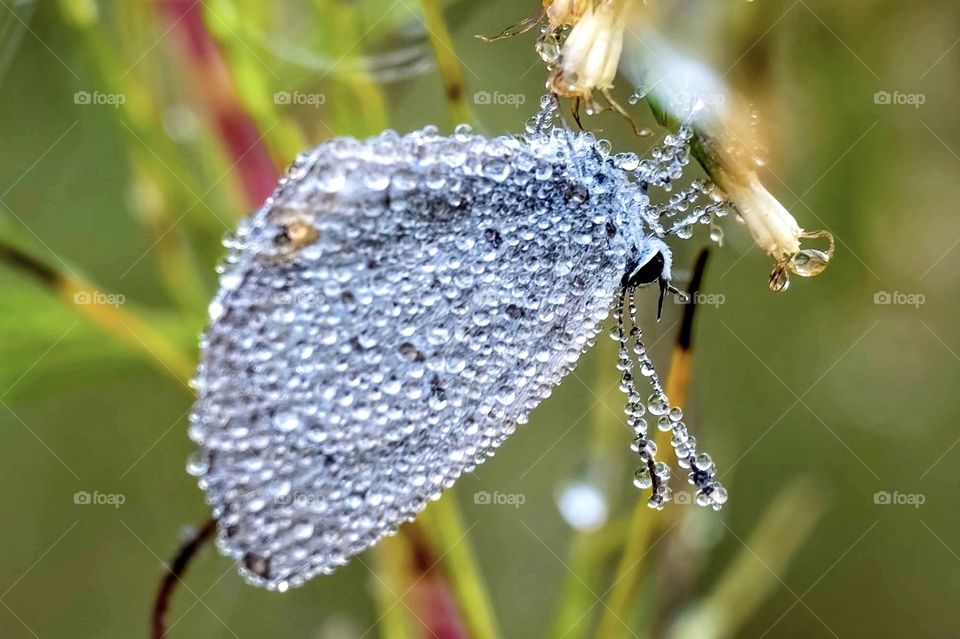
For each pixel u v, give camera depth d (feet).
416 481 0.25
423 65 0.27
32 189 0.29
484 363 0.25
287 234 0.24
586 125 0.27
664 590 0.27
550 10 0.24
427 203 0.24
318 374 0.24
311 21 0.27
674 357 0.25
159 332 0.26
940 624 0.34
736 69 0.26
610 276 0.26
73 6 0.26
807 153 0.27
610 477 0.27
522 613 0.35
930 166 0.28
